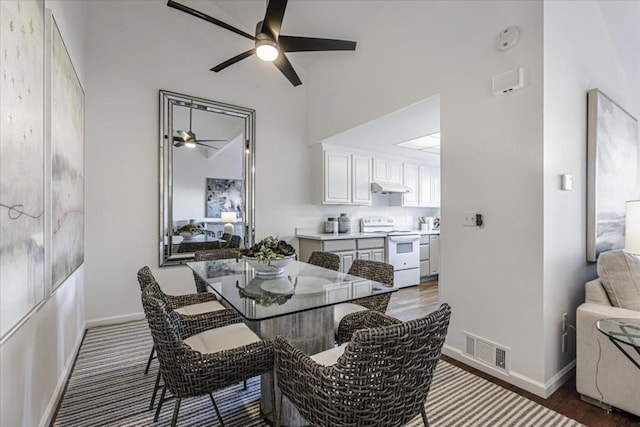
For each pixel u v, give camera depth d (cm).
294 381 117
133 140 320
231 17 379
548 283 191
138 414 171
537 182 190
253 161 395
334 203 439
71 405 179
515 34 197
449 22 241
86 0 295
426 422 133
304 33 367
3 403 111
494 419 168
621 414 172
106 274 306
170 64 341
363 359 94
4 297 105
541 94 188
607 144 241
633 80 297
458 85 234
